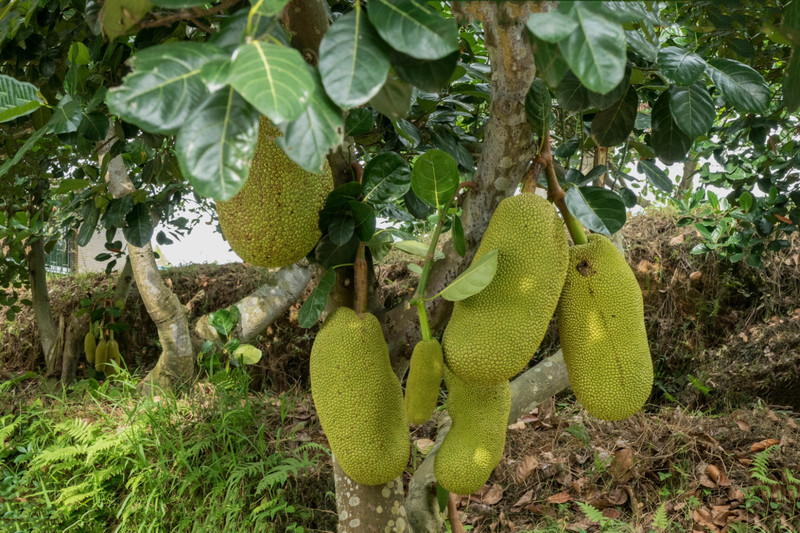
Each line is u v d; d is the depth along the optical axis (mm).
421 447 3385
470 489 1182
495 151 1150
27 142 1046
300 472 3135
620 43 564
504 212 1057
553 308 1036
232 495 2715
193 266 6160
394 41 605
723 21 1350
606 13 613
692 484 3154
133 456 3090
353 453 1137
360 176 1354
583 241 1166
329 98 612
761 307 4762
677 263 4965
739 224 3291
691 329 4891
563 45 569
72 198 3846
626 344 1071
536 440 3795
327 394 1161
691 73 1071
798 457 3223
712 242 3619
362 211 1207
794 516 2820
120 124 1702
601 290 1082
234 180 555
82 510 2945
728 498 3051
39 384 5043
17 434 3703
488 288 1010
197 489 2947
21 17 1474
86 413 3852
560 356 2729
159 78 559
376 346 1197
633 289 1101
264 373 5172
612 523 2859
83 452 3047
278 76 526
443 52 604
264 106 501
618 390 1063
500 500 3309
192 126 558
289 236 1120
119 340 5641
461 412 1226
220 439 3162
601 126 1246
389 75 988
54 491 3078
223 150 560
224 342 4266
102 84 1481
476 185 1218
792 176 2854
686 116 1097
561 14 576
